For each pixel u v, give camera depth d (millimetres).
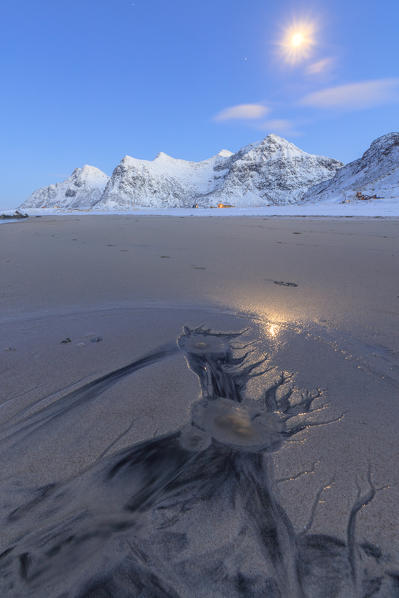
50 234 10656
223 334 2598
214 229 12133
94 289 3865
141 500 1114
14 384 1842
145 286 4012
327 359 2191
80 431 1462
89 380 1887
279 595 858
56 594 838
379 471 1246
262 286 4035
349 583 889
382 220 15508
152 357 2186
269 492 1152
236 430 1479
